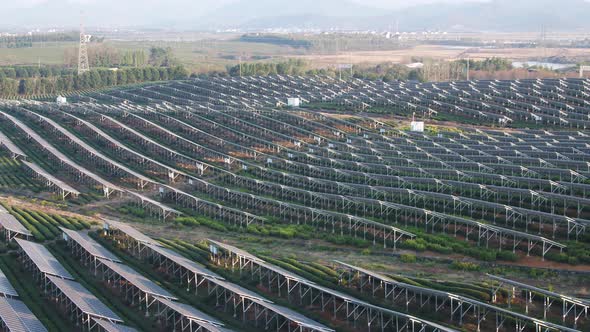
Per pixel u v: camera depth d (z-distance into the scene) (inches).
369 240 6171.3
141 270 5403.5
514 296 4566.9
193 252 5693.9
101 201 7790.4
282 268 5123.0
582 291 4667.8
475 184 6983.3
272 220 6953.7
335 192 7780.5
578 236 5816.9
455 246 5738.2
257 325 4394.7
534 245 5703.7
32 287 5032.0
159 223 6968.5
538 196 6515.8
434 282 4845.0
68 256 5693.9
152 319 4520.2
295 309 4576.8
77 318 4421.8
